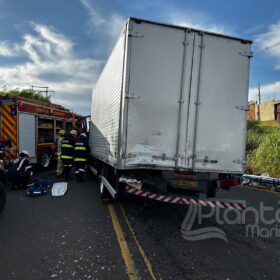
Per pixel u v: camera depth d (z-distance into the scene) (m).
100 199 7.87
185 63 5.64
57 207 6.94
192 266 4.02
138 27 5.43
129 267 3.91
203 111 5.73
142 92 5.46
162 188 5.81
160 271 3.84
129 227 5.58
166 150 5.58
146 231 5.40
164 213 6.67
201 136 5.73
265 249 4.73
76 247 4.54
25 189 9.11
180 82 5.63
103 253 4.35
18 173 8.91
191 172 5.86
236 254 4.49
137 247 4.62
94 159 11.42
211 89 5.77
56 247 4.53
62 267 3.88
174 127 5.61
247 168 13.60
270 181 10.30
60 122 14.97
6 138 10.98
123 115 5.38
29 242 4.71
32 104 12.16
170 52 5.58
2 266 3.87
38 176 11.92
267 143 13.34
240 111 5.93
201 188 5.87
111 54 7.27
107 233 5.21
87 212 6.54
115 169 6.15
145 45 5.46
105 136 7.68
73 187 9.56
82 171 10.75
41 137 13.15
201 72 5.71
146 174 5.86
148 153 5.50
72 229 5.37
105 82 8.28
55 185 9.34
